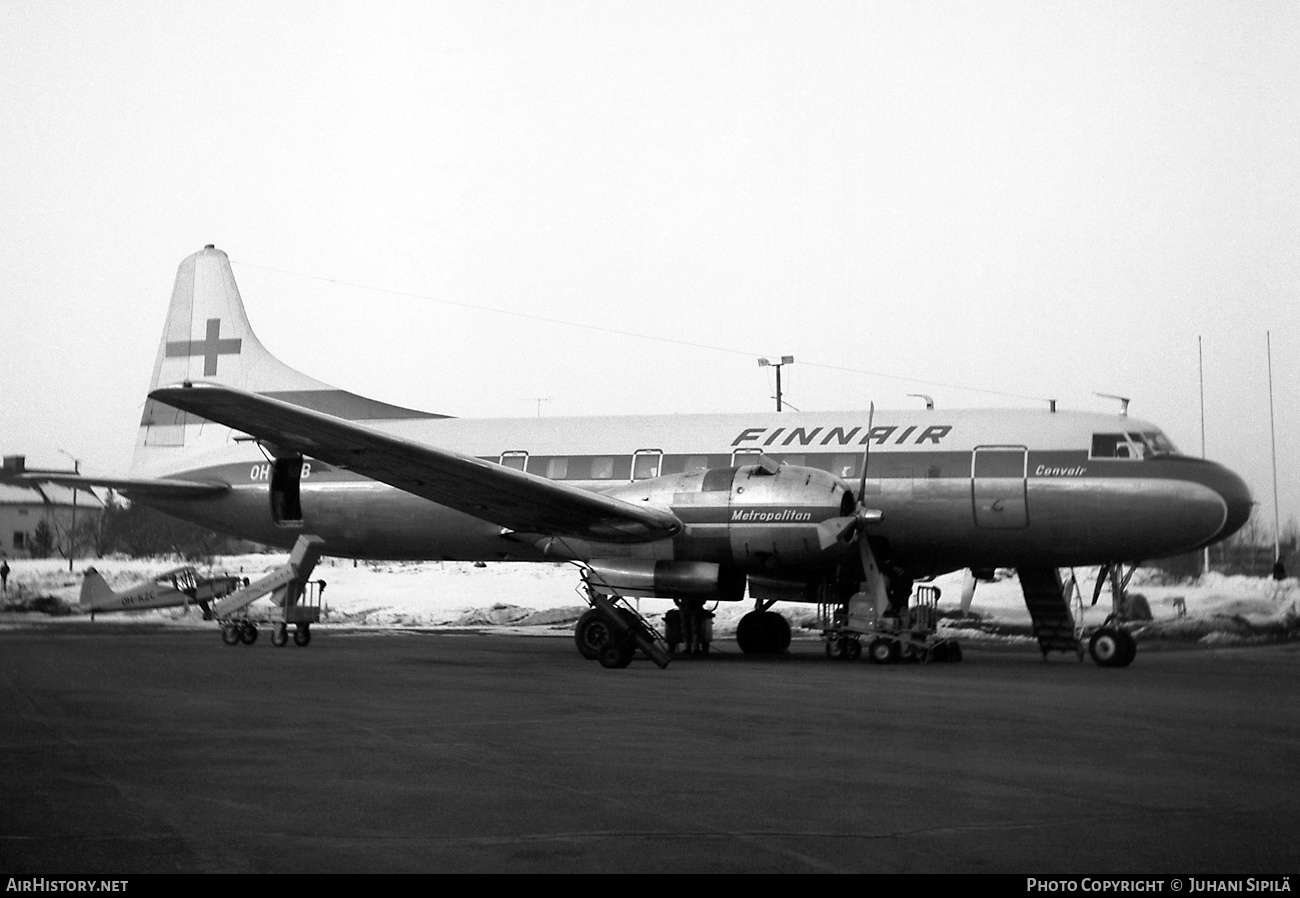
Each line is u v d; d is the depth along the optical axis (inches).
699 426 856.9
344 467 735.7
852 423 817.5
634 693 520.7
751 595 835.4
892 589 816.9
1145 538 740.7
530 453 883.4
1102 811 267.0
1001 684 577.0
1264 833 246.5
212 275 1058.1
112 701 475.8
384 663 692.7
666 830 248.4
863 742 369.4
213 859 225.0
